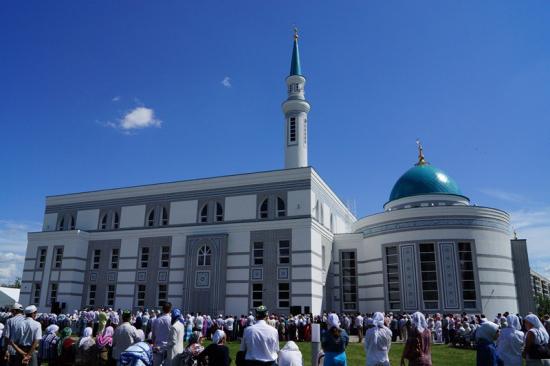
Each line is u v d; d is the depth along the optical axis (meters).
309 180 44.59
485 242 41.62
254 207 45.97
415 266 41.62
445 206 42.22
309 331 34.69
